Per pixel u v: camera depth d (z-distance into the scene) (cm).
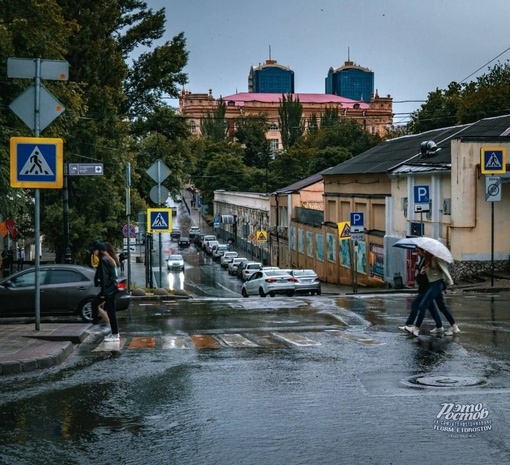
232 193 10044
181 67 4912
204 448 658
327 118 12962
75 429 727
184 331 1550
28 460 632
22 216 3872
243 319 1805
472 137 3161
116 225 3928
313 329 1552
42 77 1373
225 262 7231
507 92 6109
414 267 3653
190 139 5528
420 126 7638
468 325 1562
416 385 906
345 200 4931
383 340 1325
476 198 3181
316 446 656
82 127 3703
